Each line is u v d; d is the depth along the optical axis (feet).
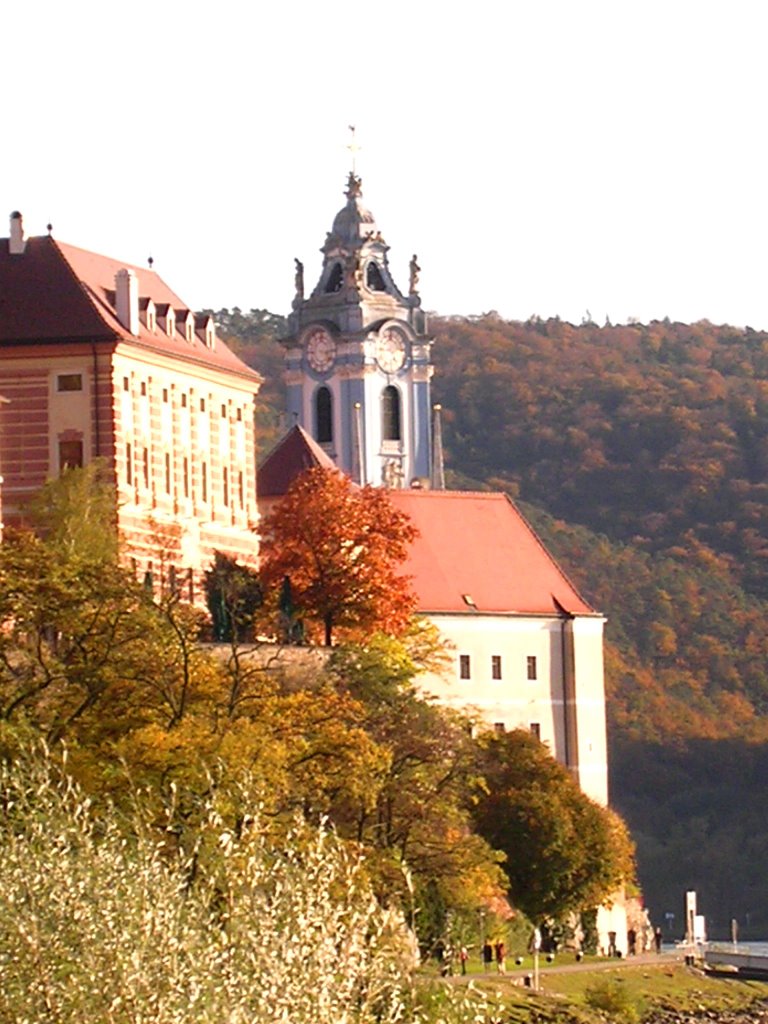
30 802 291.58
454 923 555.69
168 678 506.07
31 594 510.58
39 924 253.03
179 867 272.51
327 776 513.45
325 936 257.55
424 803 577.84
